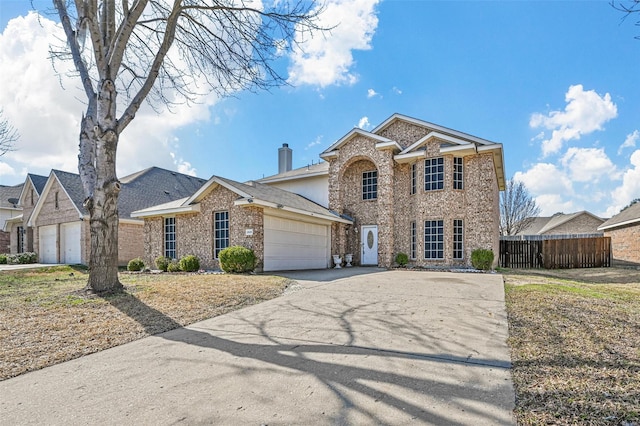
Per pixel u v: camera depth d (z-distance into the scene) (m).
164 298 7.90
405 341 4.86
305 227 17.28
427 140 16.89
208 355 4.41
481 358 4.14
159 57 9.54
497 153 16.23
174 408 3.00
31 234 24.38
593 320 5.82
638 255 20.45
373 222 19.41
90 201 8.44
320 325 5.80
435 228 16.83
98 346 4.81
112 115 8.59
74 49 9.02
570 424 2.63
